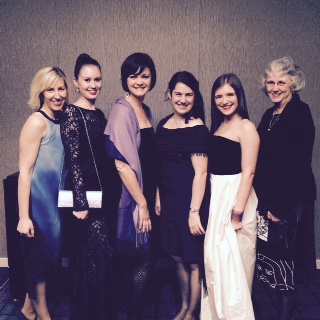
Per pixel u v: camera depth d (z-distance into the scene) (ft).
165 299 8.54
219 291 6.40
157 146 6.82
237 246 6.39
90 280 6.57
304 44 9.31
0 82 9.66
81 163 6.27
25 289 8.11
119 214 6.73
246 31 9.32
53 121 6.46
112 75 9.55
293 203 6.32
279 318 6.70
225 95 6.31
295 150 6.25
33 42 9.48
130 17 9.35
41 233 6.55
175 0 9.28
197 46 9.41
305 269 8.92
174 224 6.84
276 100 6.66
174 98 6.47
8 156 9.99
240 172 6.49
